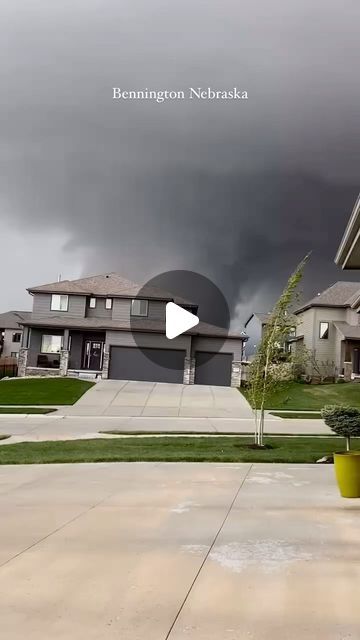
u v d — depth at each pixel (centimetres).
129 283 4112
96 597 407
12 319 5481
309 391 3122
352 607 388
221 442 1489
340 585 430
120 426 1945
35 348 3759
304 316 4128
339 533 586
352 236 1190
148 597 407
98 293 3869
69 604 394
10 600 401
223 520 645
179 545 541
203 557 502
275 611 381
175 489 841
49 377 3419
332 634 346
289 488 853
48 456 1192
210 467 1073
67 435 1647
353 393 3011
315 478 950
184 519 648
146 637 342
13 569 468
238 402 2806
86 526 613
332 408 1197
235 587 427
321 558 499
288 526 617
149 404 2666
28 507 712
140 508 708
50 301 3850
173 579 445
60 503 738
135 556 505
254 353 1502
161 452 1270
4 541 552
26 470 1028
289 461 1159
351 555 508
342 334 3631
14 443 1430
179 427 1969
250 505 729
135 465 1091
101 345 3762
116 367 3550
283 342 1474
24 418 2138
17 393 2848
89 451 1284
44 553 512
